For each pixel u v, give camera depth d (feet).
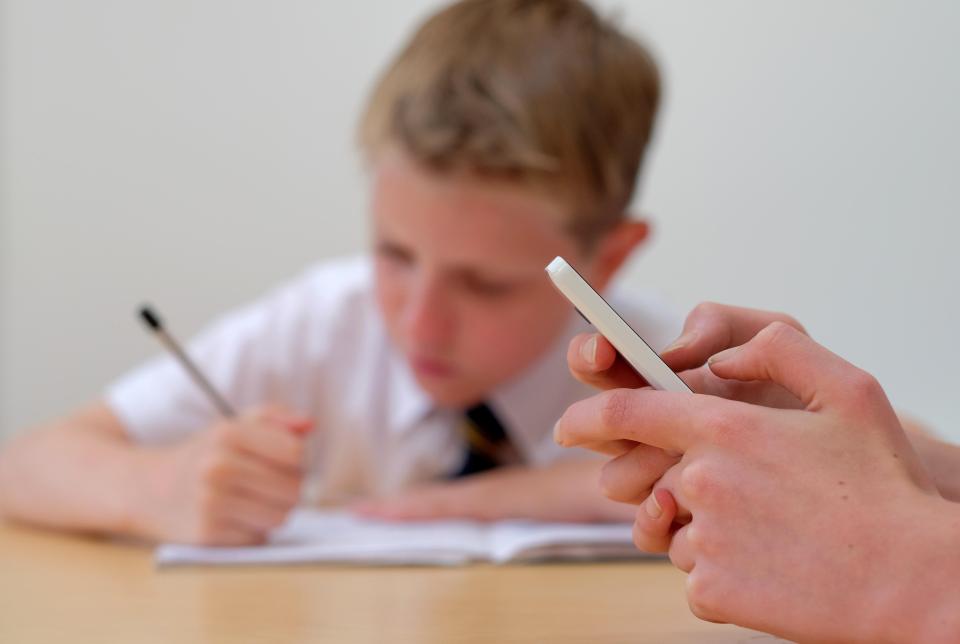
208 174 5.43
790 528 1.29
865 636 1.24
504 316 3.02
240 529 2.51
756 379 1.39
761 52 4.93
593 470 2.82
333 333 3.92
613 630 1.66
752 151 4.96
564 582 2.10
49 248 5.43
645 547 1.51
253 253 5.42
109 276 5.43
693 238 5.04
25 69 5.45
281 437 2.61
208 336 3.95
